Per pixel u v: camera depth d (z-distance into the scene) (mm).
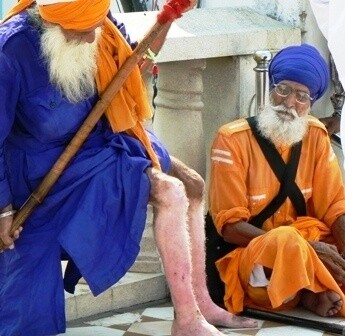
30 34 4449
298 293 5371
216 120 6125
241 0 6602
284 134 5375
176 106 5680
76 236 4504
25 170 4586
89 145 4648
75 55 4438
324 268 5227
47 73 4453
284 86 5371
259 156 5445
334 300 5230
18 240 4586
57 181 4582
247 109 6039
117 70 4621
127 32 5227
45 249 4590
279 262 5125
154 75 5387
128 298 5398
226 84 6043
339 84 6371
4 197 4496
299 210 5551
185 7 4582
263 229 5488
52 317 4574
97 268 4539
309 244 5254
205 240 5371
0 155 4465
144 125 5180
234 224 5363
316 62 5414
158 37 4902
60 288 4578
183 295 4676
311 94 5414
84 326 5156
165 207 4594
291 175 5480
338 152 6391
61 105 4492
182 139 5715
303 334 5109
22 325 4555
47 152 4574
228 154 5395
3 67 4383
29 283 4574
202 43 5664
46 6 4332
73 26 4363
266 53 5801
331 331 5137
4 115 4414
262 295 5324
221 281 5434
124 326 5172
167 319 5270
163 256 4652
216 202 5430
